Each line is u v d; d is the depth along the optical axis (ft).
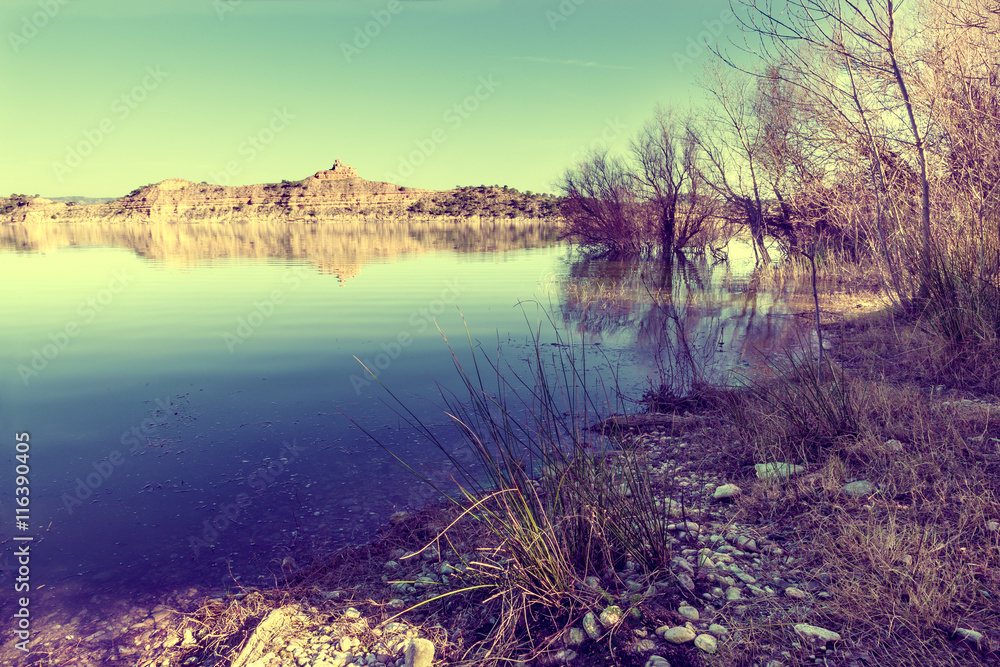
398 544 12.16
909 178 25.64
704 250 71.36
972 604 8.02
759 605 8.75
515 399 21.08
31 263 72.95
